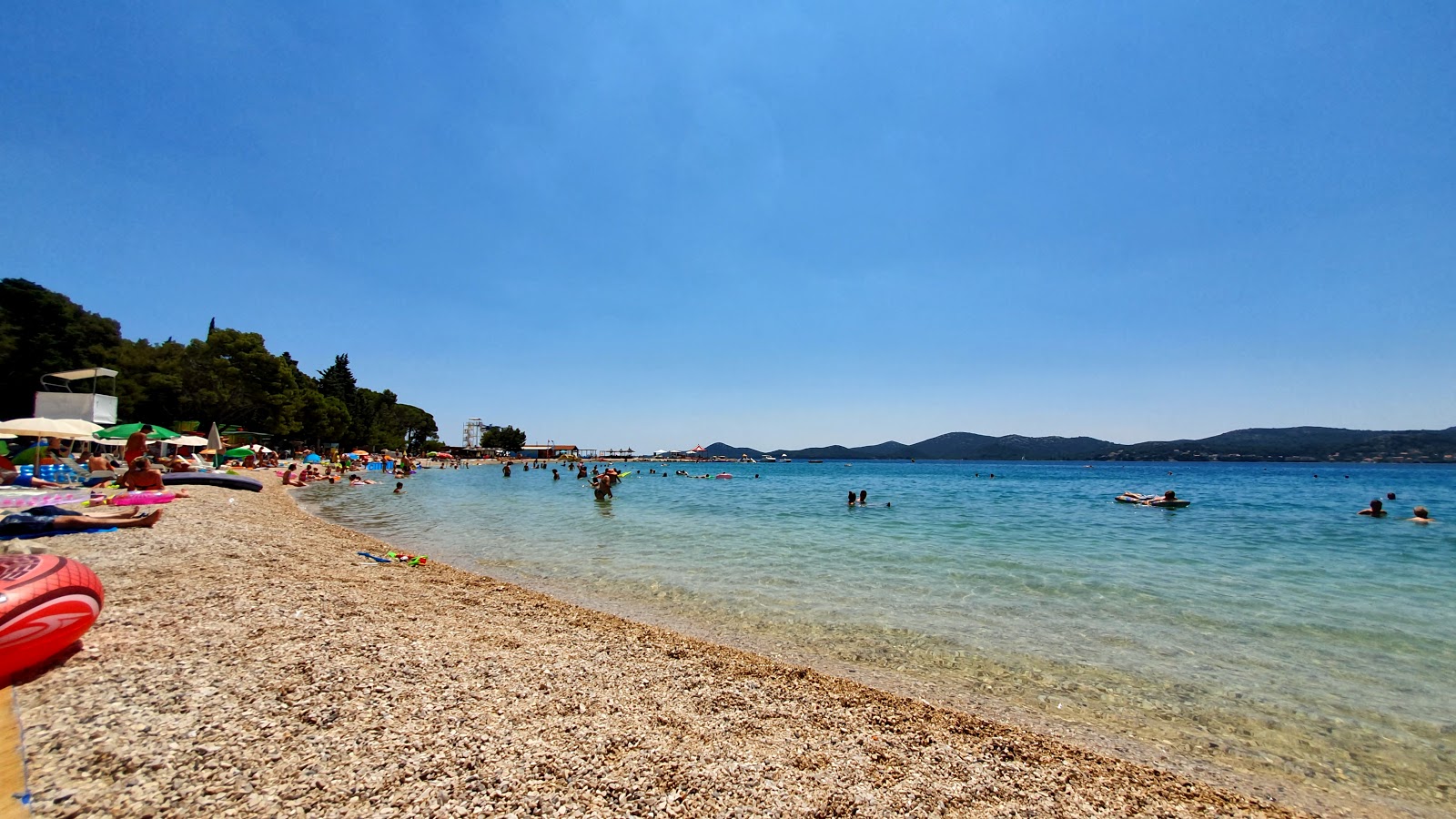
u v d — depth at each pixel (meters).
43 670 5.19
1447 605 10.57
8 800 3.38
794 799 4.18
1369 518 25.84
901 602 10.68
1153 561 14.76
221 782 3.76
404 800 3.73
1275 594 11.35
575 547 16.73
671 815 3.84
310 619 7.35
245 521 16.41
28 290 46.72
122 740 4.14
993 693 6.84
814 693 6.39
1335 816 4.63
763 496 39.03
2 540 9.86
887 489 49.56
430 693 5.44
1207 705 6.57
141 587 8.18
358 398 94.75
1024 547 17.05
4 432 17.73
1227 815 4.53
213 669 5.47
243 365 56.06
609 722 5.23
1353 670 7.55
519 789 3.99
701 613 9.92
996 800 4.43
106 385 45.72
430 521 22.52
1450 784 5.12
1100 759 5.27
